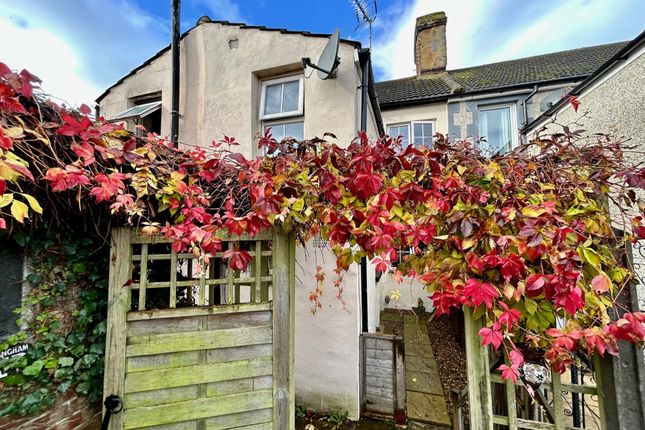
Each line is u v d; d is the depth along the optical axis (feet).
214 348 6.26
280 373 6.60
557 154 5.81
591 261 4.90
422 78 27.96
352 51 11.25
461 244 5.42
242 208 6.43
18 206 3.75
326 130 11.26
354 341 10.55
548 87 20.34
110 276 5.83
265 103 12.92
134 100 15.19
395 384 10.63
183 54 13.87
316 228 6.68
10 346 4.90
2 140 3.60
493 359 7.08
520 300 5.41
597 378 5.54
